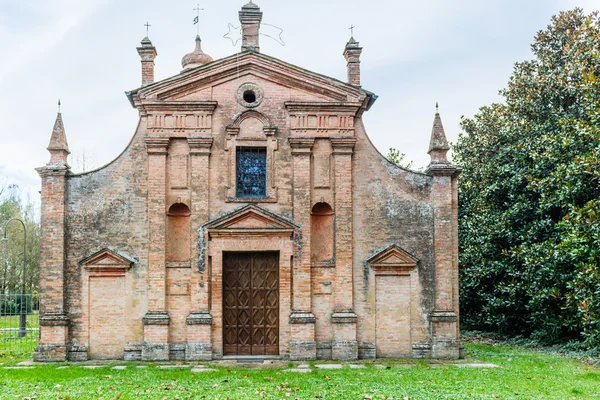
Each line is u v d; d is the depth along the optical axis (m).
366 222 23.00
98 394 15.78
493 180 30.66
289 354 22.09
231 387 16.70
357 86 23.38
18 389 16.38
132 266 22.25
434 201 23.06
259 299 22.78
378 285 22.77
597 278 21.84
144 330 21.81
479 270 29.53
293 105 23.06
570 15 29.95
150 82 23.72
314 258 23.14
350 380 17.73
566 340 26.78
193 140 22.61
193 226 22.41
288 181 22.92
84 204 22.42
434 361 21.86
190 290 22.28
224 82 23.17
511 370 19.80
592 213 22.03
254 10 24.16
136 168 22.69
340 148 23.05
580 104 27.33
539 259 25.61
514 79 31.16
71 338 21.89
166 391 16.17
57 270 21.89
